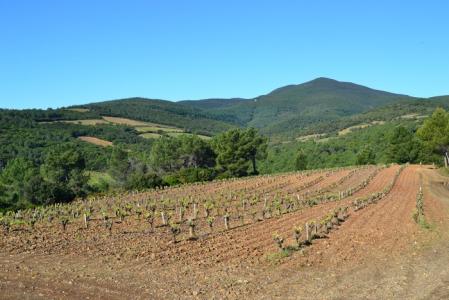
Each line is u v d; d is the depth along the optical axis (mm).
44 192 74500
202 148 112750
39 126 163625
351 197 57156
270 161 149000
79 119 188500
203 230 35594
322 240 31266
